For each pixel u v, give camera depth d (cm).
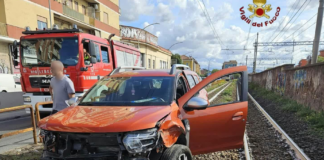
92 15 2762
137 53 1216
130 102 301
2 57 1702
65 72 672
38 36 701
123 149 213
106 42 864
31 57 699
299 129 650
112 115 246
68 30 707
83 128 219
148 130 223
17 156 407
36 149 452
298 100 1111
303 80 1052
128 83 350
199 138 315
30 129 475
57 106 417
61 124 232
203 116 314
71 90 411
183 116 300
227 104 339
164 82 339
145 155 219
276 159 418
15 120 782
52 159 230
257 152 455
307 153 457
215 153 430
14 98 1098
